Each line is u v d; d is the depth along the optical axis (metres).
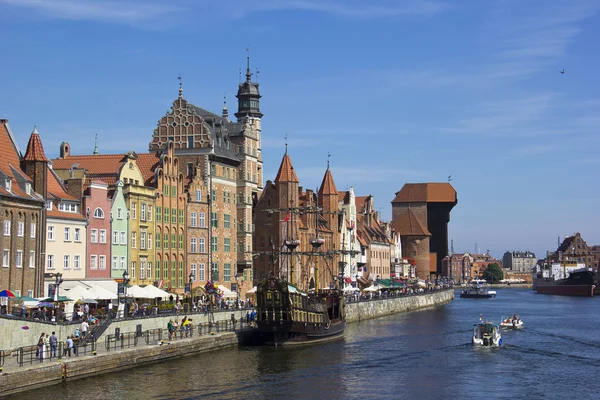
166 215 122.38
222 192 138.12
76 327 80.00
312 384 76.62
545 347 106.69
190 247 128.38
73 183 104.38
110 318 84.62
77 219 101.38
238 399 69.31
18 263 89.62
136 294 96.31
